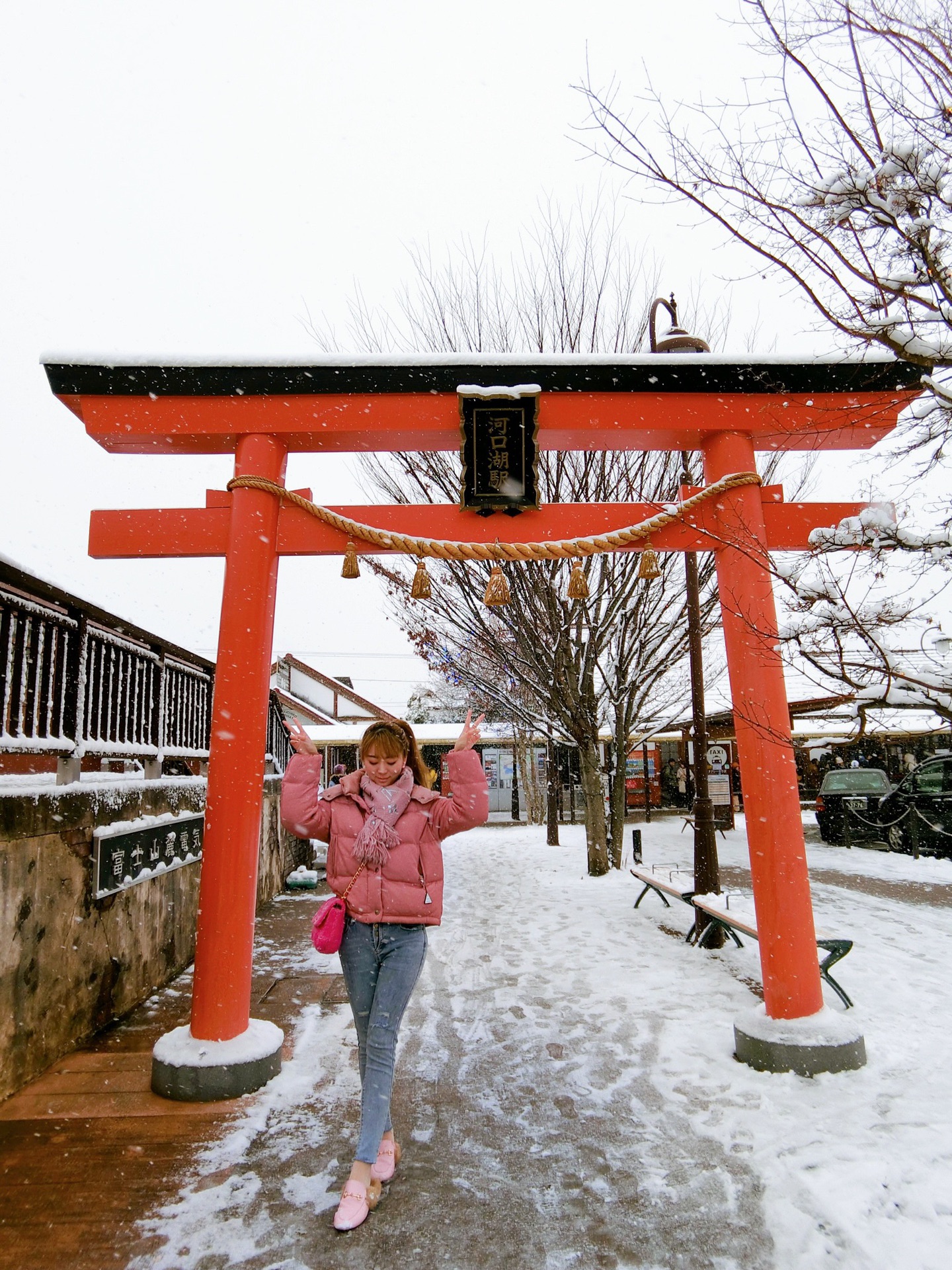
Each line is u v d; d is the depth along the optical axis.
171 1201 2.63
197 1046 3.53
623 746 11.07
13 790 3.40
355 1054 3.97
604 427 4.39
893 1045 4.08
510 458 4.36
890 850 12.68
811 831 16.27
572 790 20.14
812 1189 2.68
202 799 6.37
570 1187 2.73
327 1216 2.55
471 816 2.81
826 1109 3.31
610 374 4.27
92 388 4.14
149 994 5.03
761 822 4.04
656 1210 2.59
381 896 2.78
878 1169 2.81
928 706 3.07
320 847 14.12
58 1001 3.82
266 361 4.16
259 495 4.19
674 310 7.04
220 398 4.25
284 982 5.35
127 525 4.45
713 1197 2.66
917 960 5.96
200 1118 3.22
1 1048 3.31
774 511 4.57
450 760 2.89
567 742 11.10
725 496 4.31
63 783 4.02
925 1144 2.99
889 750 17.78
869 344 3.19
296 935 6.91
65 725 4.09
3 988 3.33
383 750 2.95
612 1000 4.94
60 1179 2.75
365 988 2.78
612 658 11.12
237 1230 2.46
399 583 9.64
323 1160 2.90
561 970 5.71
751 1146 3.00
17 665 3.62
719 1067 3.79
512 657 10.27
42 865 3.66
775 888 3.96
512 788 25.55
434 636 11.43
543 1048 4.09
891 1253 2.33
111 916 4.46
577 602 9.59
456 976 5.56
